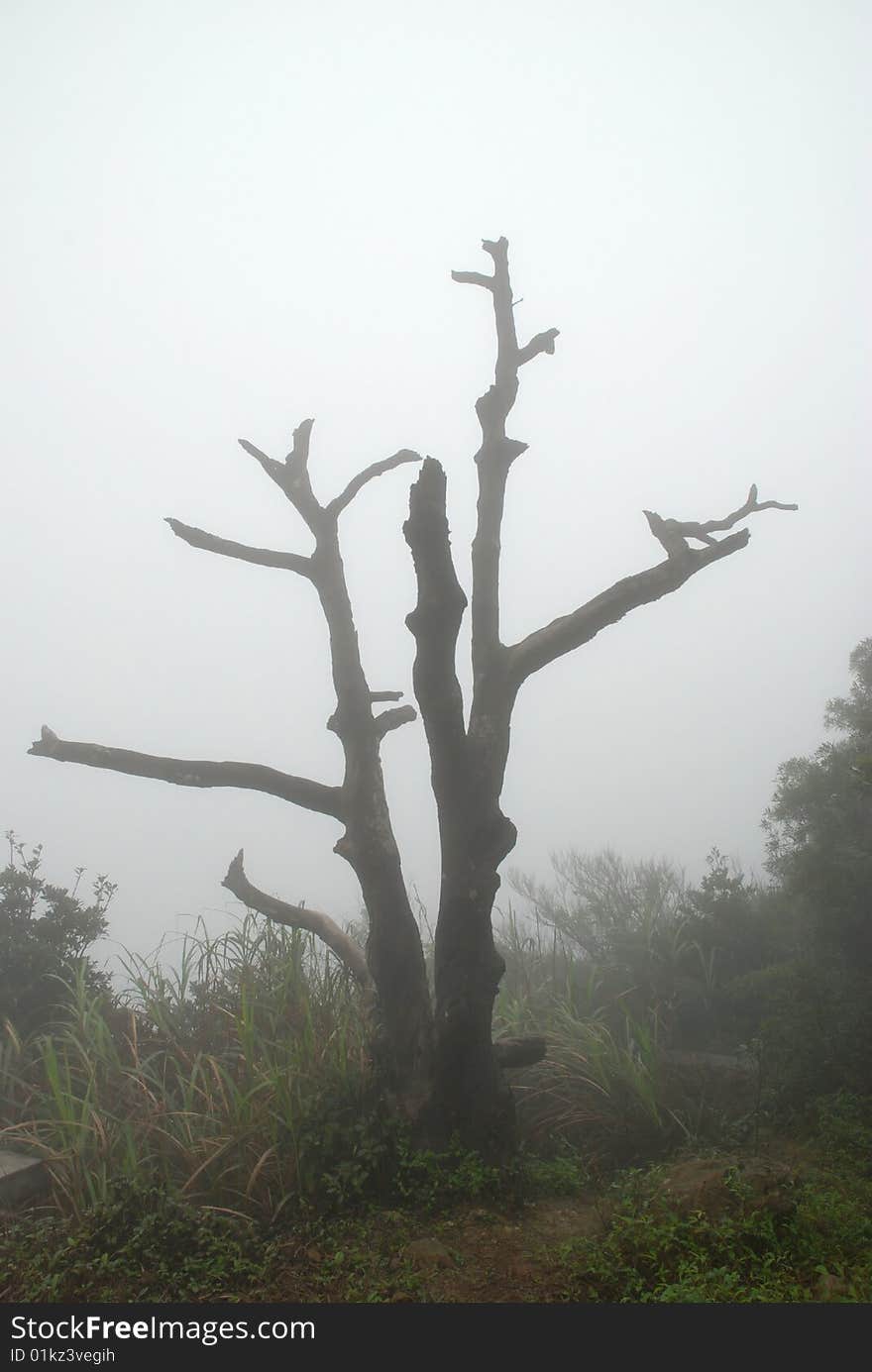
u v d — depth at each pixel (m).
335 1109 6.57
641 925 11.34
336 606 8.05
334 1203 5.95
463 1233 5.71
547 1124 7.77
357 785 7.45
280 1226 5.78
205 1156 6.28
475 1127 6.66
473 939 6.76
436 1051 6.70
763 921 11.20
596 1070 7.97
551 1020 8.87
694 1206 5.48
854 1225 5.48
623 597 7.36
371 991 7.54
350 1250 5.38
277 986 7.98
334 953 8.34
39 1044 7.26
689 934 11.10
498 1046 7.04
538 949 10.81
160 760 7.70
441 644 6.45
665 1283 4.83
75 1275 5.03
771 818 10.17
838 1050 8.02
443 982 6.75
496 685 7.42
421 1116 6.64
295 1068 6.89
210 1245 5.27
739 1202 5.47
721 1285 4.68
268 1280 5.06
